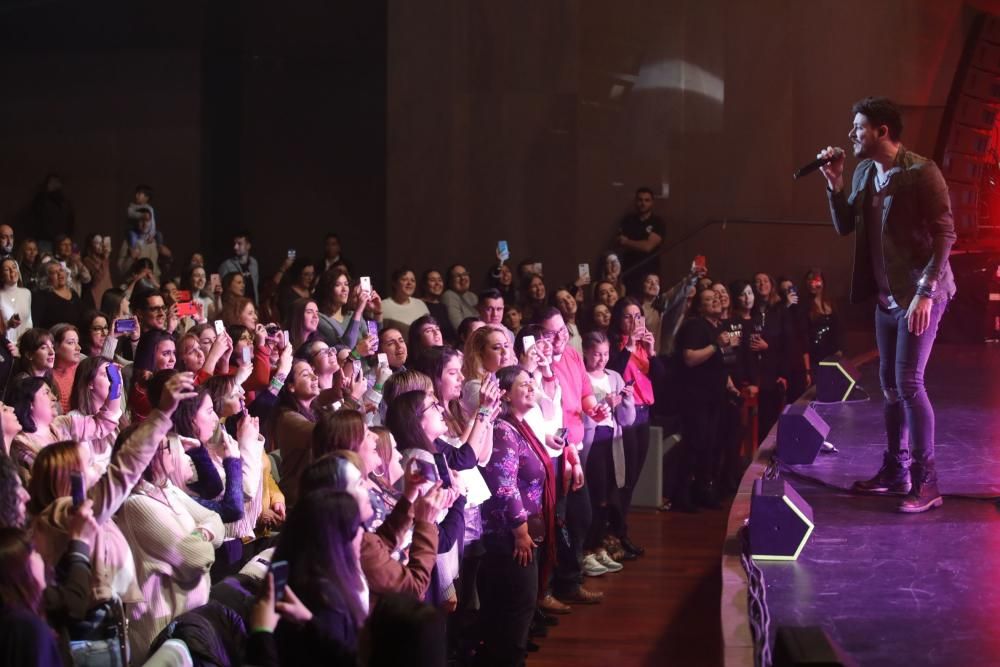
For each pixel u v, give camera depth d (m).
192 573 4.04
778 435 5.93
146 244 13.20
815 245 14.26
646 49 14.38
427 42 13.75
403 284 9.33
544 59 13.83
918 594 3.97
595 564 7.35
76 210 15.77
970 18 14.10
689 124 14.44
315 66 16.27
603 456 7.34
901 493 5.29
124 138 15.81
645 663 5.80
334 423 4.07
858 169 5.17
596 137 14.29
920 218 4.91
